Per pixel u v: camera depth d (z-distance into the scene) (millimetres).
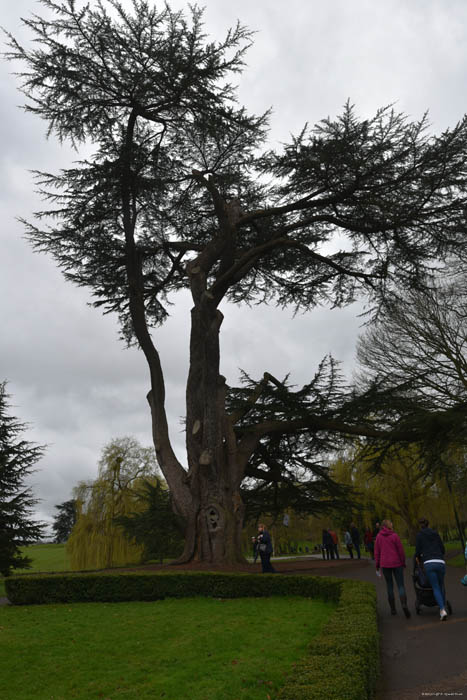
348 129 17453
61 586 14398
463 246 19500
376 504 38000
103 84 19719
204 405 20078
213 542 18609
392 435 21984
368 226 20766
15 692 6562
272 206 22703
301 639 8180
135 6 18203
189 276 21688
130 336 25516
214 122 19875
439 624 8711
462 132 16750
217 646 8102
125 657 7867
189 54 18859
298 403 22438
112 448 38875
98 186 20000
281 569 19109
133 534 30250
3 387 31828
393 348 27969
